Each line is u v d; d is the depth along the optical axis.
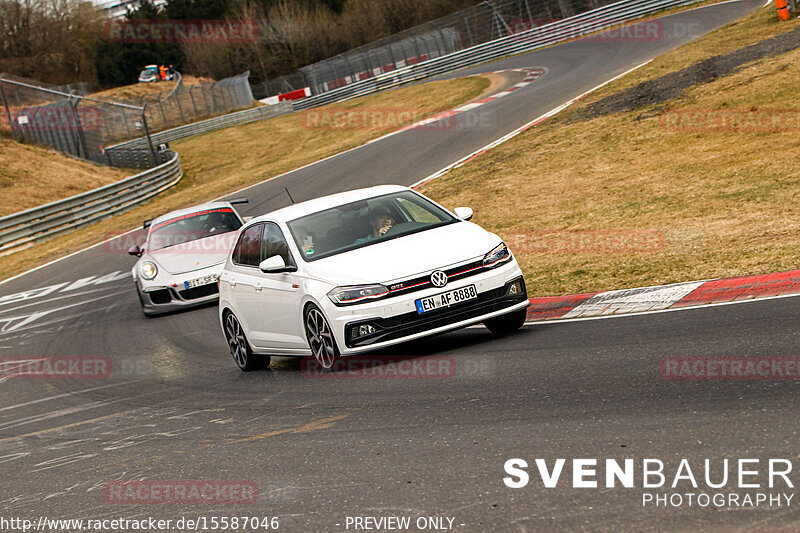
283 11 178.50
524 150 41.22
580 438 9.24
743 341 12.21
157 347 23.06
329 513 8.48
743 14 70.94
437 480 8.80
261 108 121.94
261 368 17.92
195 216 30.30
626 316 15.55
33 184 78.06
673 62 51.59
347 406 12.59
